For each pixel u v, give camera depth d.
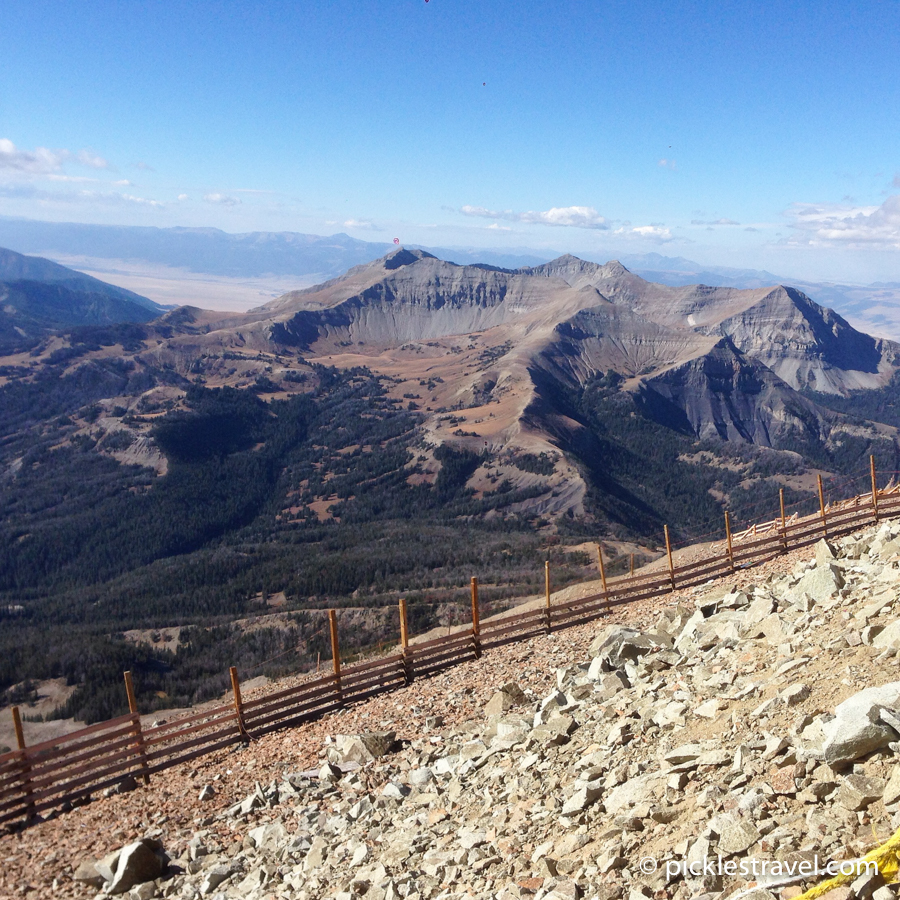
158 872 10.99
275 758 14.80
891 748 6.63
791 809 6.74
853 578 13.65
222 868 10.65
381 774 12.99
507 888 7.59
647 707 11.19
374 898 8.69
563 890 6.99
